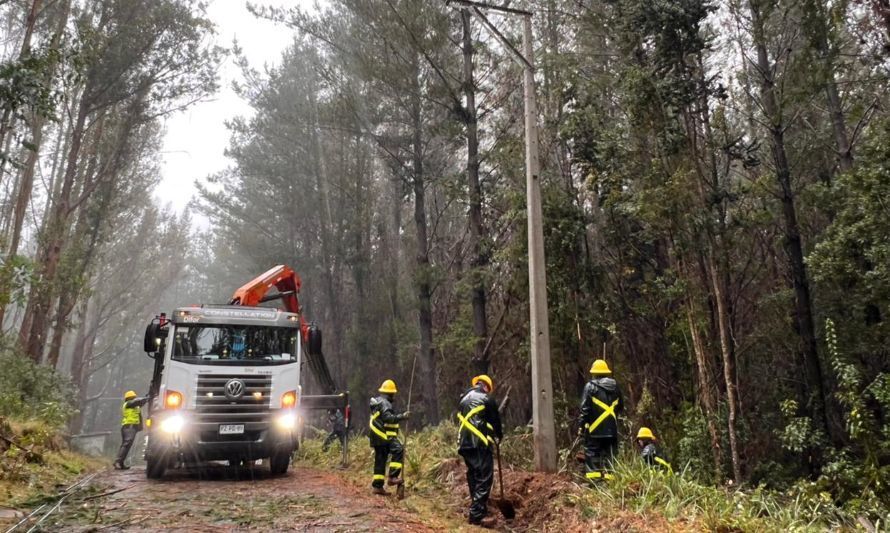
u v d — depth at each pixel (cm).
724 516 524
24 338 2086
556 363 1276
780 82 1263
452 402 2038
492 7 880
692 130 1095
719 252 1038
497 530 607
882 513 621
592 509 581
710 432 966
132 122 2628
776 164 1305
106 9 2298
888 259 938
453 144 1841
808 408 1187
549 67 1371
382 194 2861
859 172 980
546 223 1284
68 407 1748
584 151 1295
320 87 2261
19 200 2067
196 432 873
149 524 552
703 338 1090
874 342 1188
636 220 1234
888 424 888
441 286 2253
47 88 1077
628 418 1134
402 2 1689
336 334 2986
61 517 572
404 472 895
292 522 581
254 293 1094
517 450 912
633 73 1107
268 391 923
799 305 1254
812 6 1180
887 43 1048
